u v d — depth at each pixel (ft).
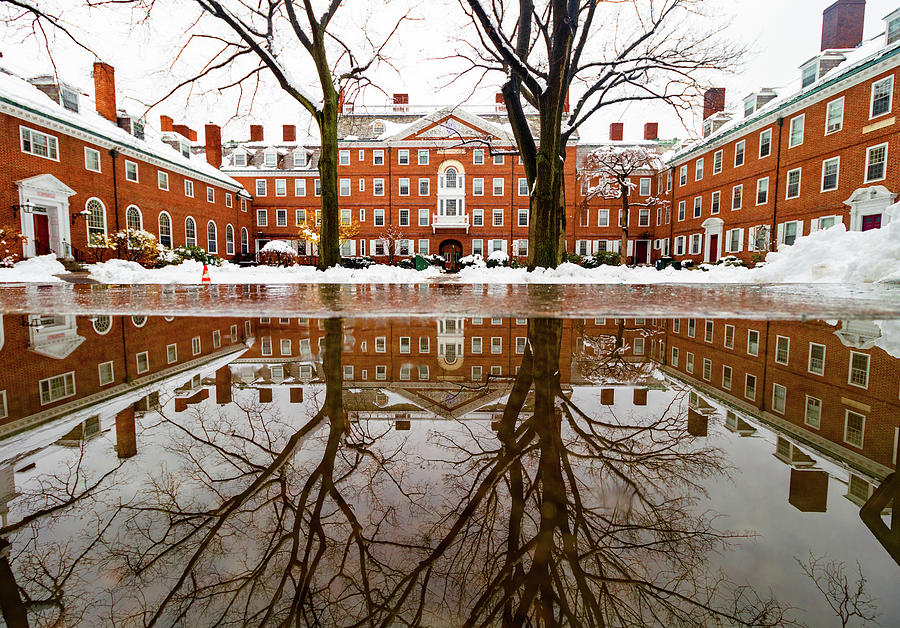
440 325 11.28
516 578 2.21
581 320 12.65
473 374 6.51
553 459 3.58
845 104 65.98
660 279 42.68
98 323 11.66
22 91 67.56
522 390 5.74
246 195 127.24
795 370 6.99
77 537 2.47
